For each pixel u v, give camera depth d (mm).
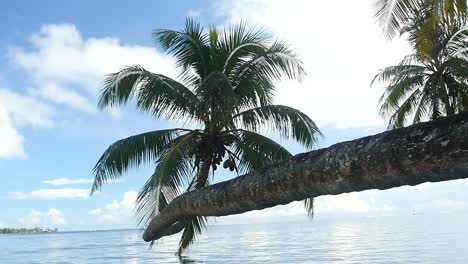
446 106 20453
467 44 18734
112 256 55875
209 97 10789
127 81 12531
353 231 111562
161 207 11820
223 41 13539
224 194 4469
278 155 13477
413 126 2740
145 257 51062
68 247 98625
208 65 13750
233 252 49969
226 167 12438
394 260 33188
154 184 11453
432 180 2668
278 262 35500
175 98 12820
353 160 2992
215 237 116562
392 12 8281
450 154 2463
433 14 5855
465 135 2416
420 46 9742
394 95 22250
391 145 2750
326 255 40656
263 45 13359
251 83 13211
